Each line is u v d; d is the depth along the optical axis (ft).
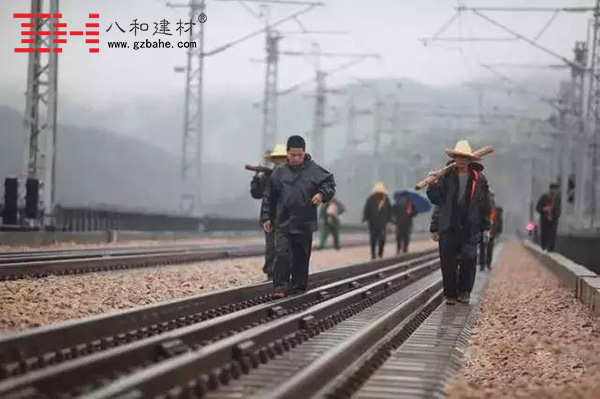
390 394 90.58
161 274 228.43
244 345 102.22
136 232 439.22
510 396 94.94
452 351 121.39
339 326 143.74
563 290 233.55
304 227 168.14
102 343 108.88
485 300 204.44
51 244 342.44
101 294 171.32
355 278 226.38
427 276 285.84
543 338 138.51
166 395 78.69
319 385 86.69
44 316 136.46
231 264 290.56
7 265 187.83
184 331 109.19
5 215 332.19
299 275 173.47
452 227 182.91
